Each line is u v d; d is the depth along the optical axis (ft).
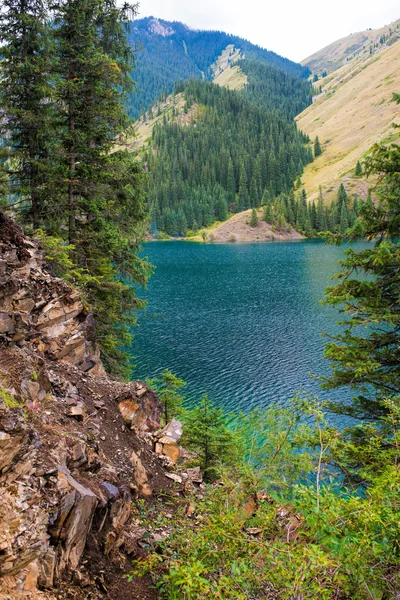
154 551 19.49
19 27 45.75
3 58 46.68
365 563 13.62
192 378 102.01
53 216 49.88
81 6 47.78
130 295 59.21
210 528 16.65
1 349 23.36
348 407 35.14
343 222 461.78
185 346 126.11
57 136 49.39
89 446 22.47
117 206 55.21
